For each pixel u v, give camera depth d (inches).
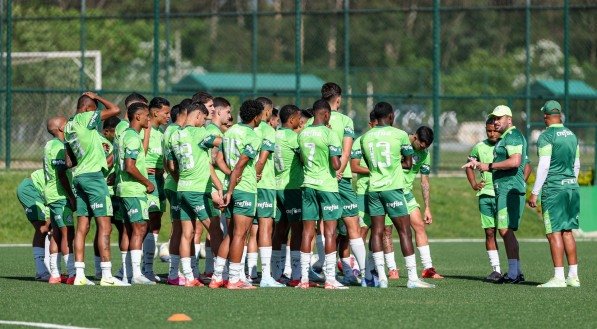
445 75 6003.9
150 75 5398.6
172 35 6476.4
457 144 5260.8
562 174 1642.5
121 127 1679.4
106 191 1626.5
